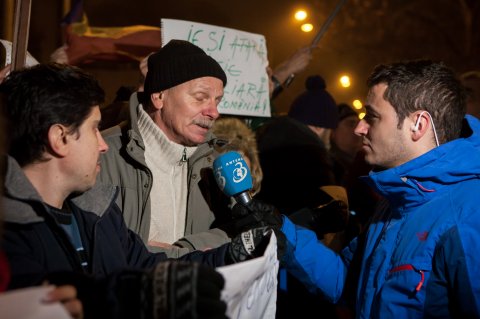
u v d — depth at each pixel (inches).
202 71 95.5
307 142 151.3
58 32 352.5
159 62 95.7
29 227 66.4
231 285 62.7
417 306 76.7
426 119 81.3
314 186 146.2
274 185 147.9
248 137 121.2
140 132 96.2
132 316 59.1
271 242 74.3
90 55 187.0
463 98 83.4
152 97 96.2
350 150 233.3
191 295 56.2
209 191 101.3
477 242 74.1
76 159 69.4
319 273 95.0
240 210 92.9
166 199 97.3
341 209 107.9
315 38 170.2
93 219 74.7
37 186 69.5
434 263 76.7
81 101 68.7
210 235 95.1
